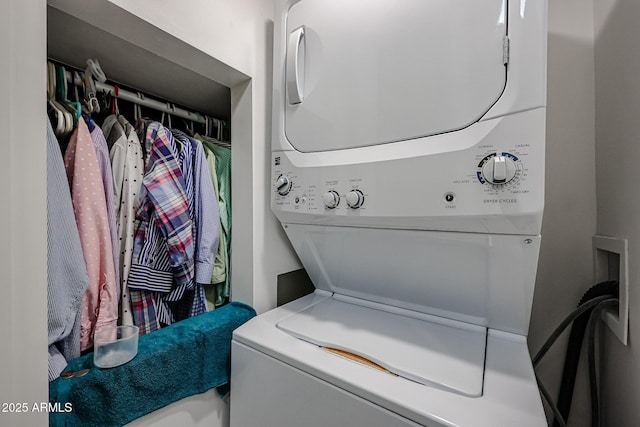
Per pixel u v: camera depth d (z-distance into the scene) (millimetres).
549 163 1301
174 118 1760
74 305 850
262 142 1327
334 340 956
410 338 976
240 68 1209
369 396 718
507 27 719
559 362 1300
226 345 1150
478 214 755
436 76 823
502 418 610
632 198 906
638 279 860
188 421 1066
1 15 613
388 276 1182
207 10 1072
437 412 630
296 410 866
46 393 695
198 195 1266
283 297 1507
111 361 875
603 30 1131
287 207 1170
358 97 979
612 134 1062
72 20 940
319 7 1086
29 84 657
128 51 1139
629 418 912
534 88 683
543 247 1318
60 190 820
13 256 640
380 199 919
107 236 998
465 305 1060
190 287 1228
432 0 831
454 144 787
